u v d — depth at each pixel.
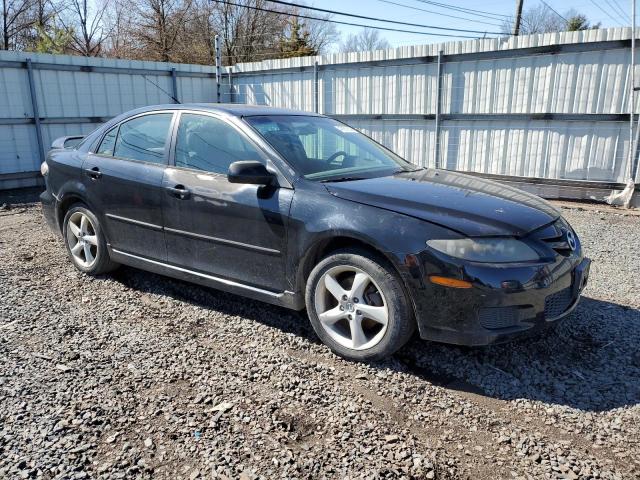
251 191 3.46
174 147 3.97
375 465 2.24
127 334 3.52
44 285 4.47
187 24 32.19
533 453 2.35
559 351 3.35
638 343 3.46
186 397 2.74
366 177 3.60
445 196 3.23
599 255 5.73
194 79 13.05
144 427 2.47
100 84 11.31
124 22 31.88
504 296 2.78
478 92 9.72
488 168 9.93
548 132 9.12
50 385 2.82
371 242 2.97
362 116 11.36
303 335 3.55
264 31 35.69
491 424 2.57
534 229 2.99
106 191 4.30
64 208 4.84
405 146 10.93
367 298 3.13
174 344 3.38
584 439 2.46
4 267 4.96
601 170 8.77
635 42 7.96
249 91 13.25
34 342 3.35
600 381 2.99
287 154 3.52
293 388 2.87
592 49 8.37
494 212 3.04
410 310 2.99
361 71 11.13
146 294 4.30
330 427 2.51
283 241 3.33
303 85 12.17
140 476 2.14
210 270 3.77
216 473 2.17
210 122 3.85
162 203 3.91
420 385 2.92
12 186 10.38
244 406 2.67
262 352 3.29
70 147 4.99
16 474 2.12
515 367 3.15
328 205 3.17
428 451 2.35
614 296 4.38
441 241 2.85
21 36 30.23
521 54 9.08
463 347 3.38
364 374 3.04
